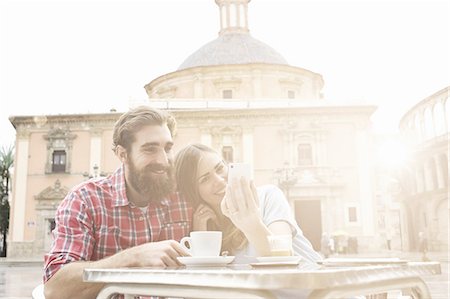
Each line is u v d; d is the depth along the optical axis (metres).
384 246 42.19
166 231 2.47
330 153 30.16
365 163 29.81
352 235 29.14
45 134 31.64
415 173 41.59
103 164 31.09
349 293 1.06
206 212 2.59
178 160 2.63
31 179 31.33
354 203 29.52
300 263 1.72
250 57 35.19
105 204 2.30
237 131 30.58
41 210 30.98
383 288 1.21
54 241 2.14
